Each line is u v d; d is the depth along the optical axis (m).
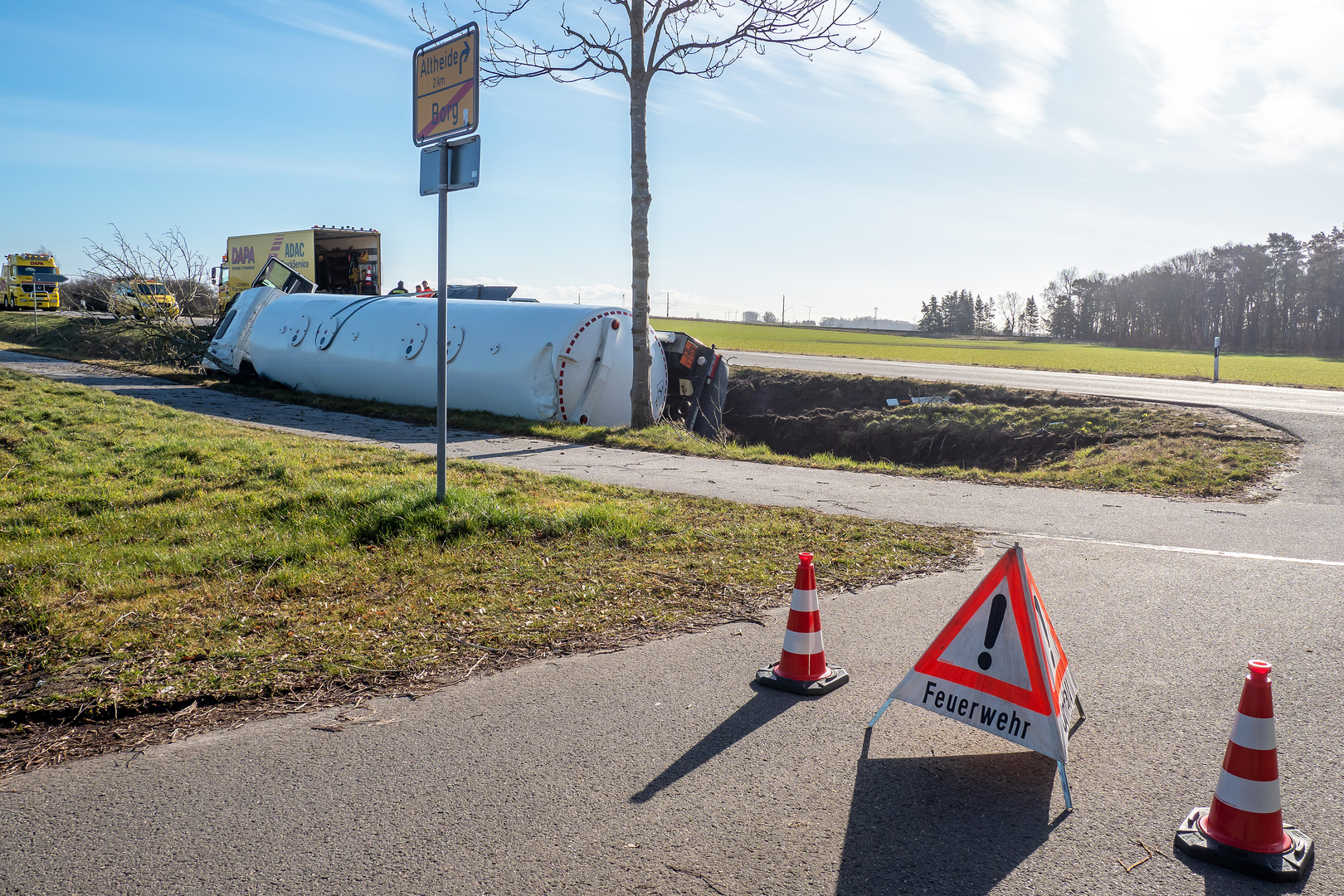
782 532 7.61
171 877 2.70
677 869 2.79
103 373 22.95
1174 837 3.05
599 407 17.08
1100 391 22.42
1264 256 96.31
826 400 24.48
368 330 19.20
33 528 6.76
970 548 7.34
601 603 5.58
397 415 16.69
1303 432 14.02
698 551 6.92
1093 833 3.07
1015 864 2.87
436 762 3.48
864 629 5.25
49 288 51.75
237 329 22.61
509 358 16.67
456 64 7.34
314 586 5.69
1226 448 13.16
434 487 8.39
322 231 29.62
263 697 4.10
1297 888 2.76
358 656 4.57
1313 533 8.14
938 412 20.61
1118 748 3.73
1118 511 9.23
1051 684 3.55
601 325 16.86
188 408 16.59
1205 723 3.99
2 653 4.45
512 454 12.54
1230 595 6.01
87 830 2.96
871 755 3.64
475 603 5.48
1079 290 125.62
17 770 3.38
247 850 2.85
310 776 3.36
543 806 3.16
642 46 15.13
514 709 4.02
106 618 4.93
